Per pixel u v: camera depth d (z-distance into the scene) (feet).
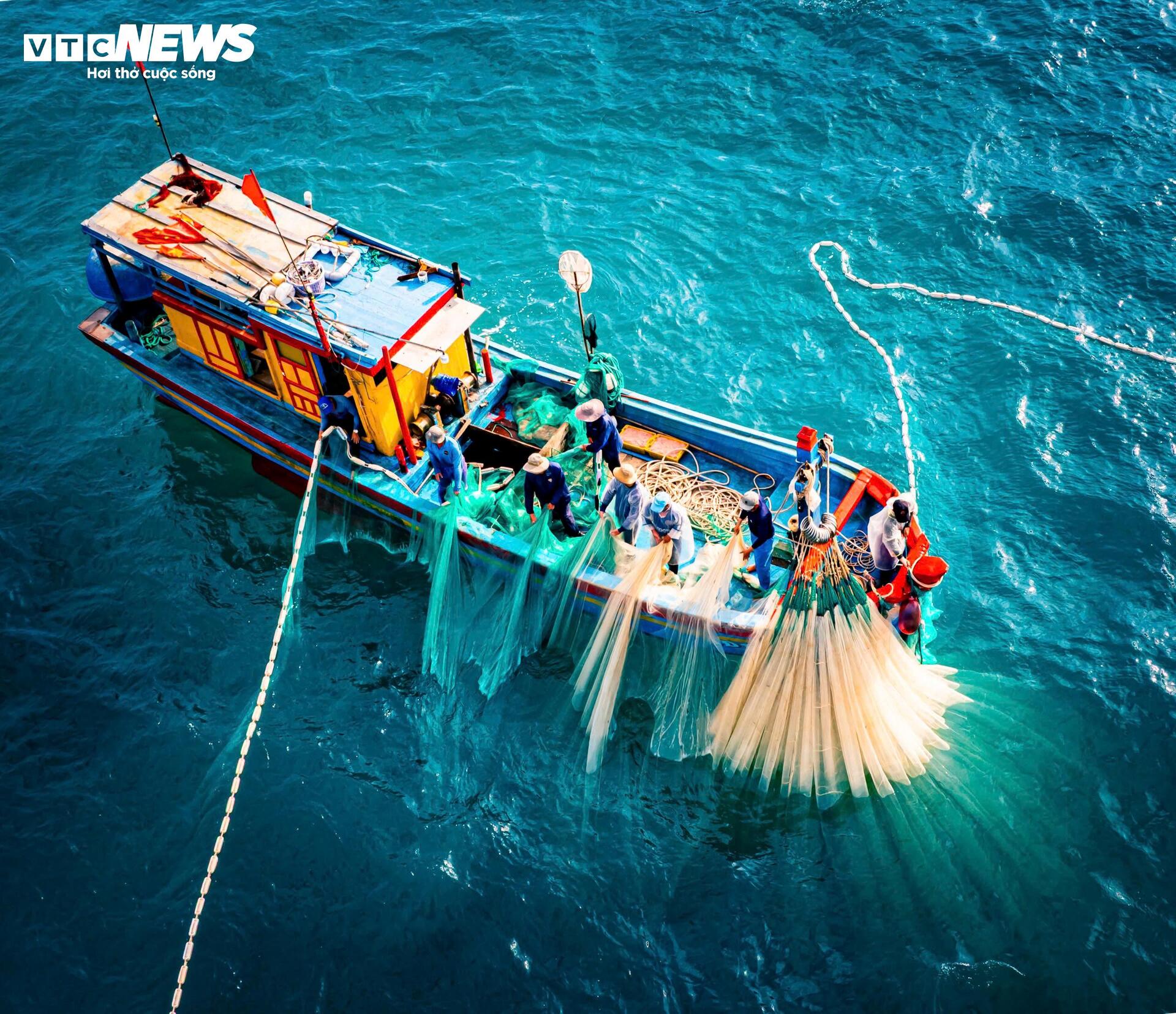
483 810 43.32
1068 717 45.52
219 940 39.65
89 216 72.79
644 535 48.96
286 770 44.75
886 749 42.83
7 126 79.00
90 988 38.60
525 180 74.59
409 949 39.32
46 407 61.26
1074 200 69.97
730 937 39.27
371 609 50.88
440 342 46.93
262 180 74.84
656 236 70.33
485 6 89.56
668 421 52.49
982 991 37.24
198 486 56.65
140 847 42.57
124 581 52.37
